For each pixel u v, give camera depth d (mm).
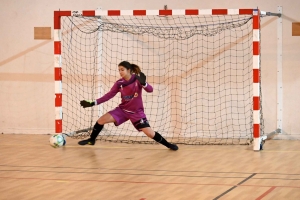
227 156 10609
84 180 8445
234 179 8414
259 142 11203
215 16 13234
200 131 13477
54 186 8031
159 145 12242
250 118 13148
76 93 14102
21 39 14312
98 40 13859
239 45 13094
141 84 10945
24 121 14453
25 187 7980
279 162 9875
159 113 13664
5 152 11258
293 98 12930
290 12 12789
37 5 14164
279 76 12969
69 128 14211
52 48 14180
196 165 9664
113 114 11258
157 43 13547
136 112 11180
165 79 13578
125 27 13688
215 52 13250
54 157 10609
